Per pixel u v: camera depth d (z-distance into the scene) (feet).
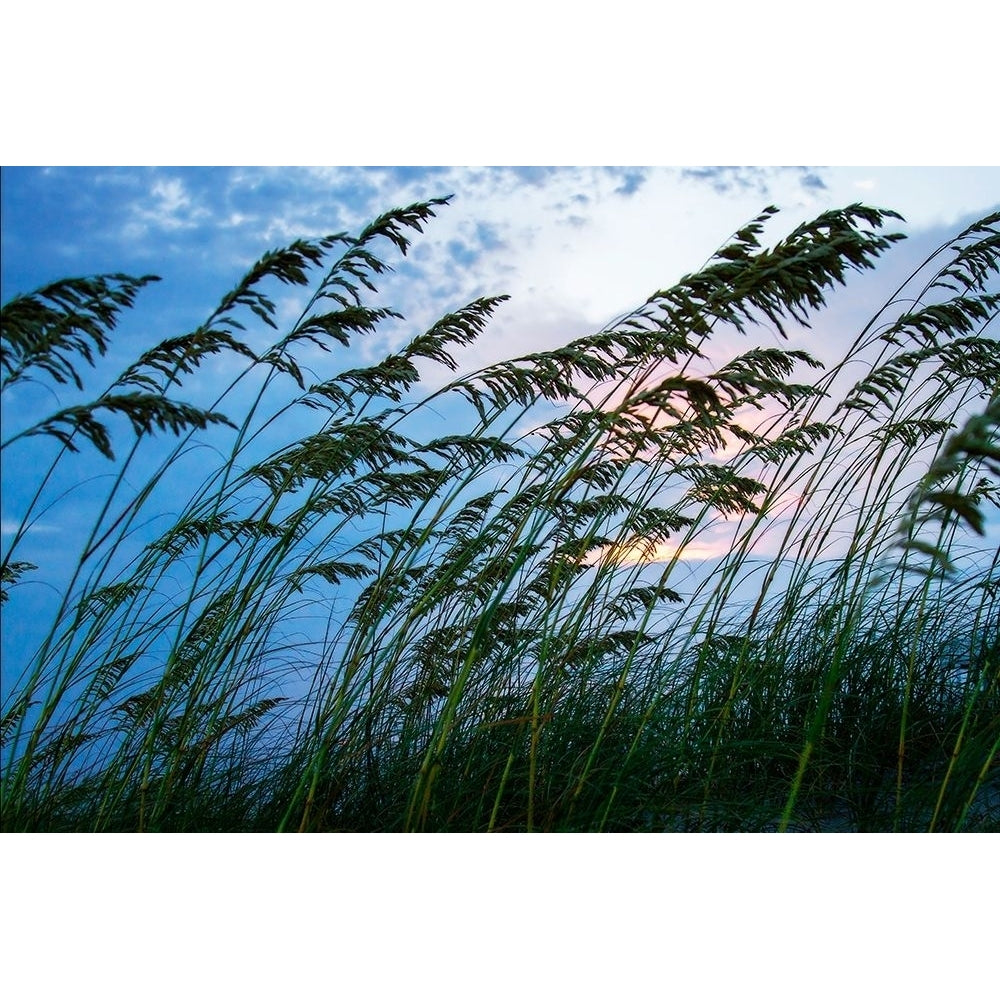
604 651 13.35
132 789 10.88
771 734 11.87
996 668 11.23
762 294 8.81
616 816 9.80
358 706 11.11
